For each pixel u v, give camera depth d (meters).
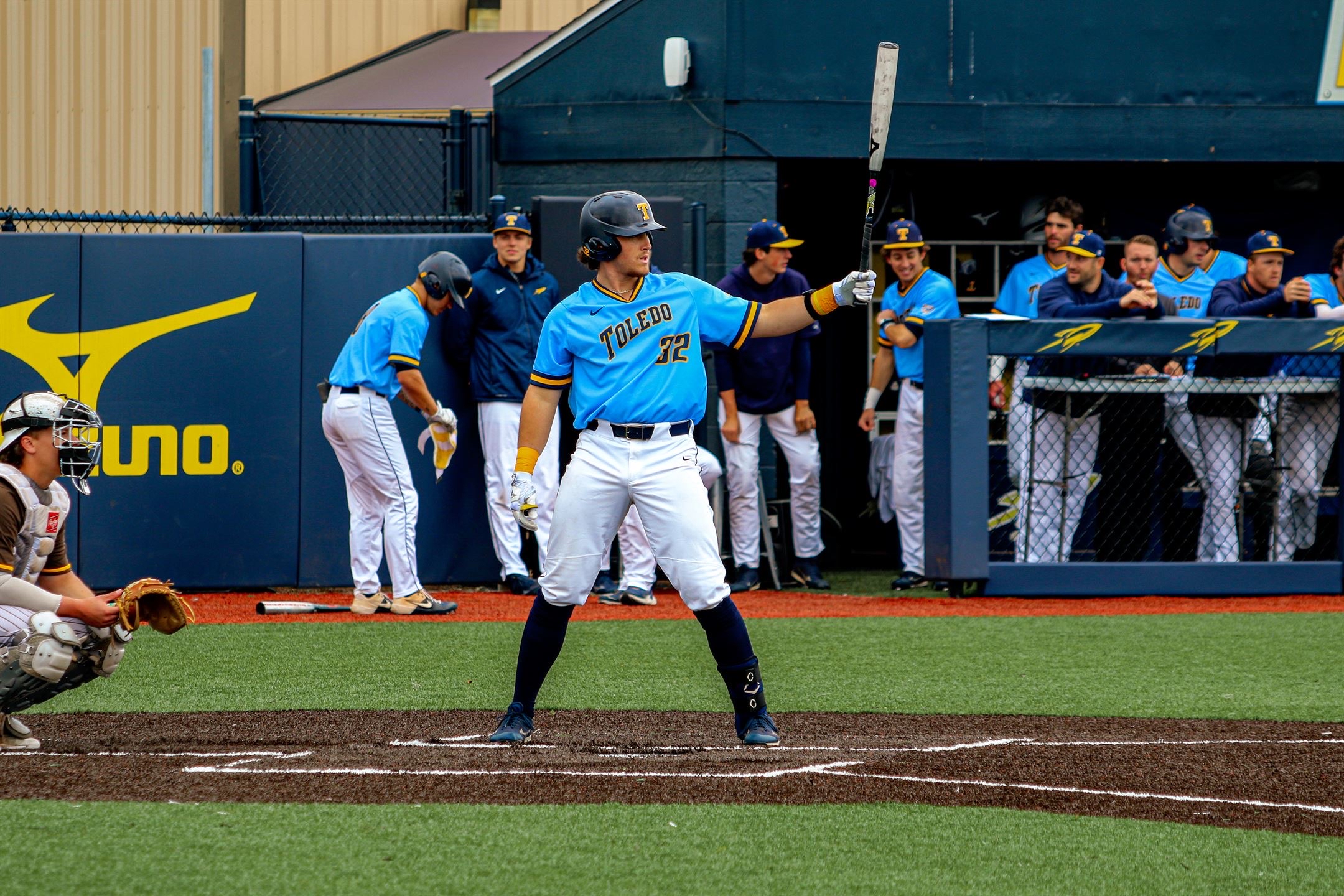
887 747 16.56
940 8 35.00
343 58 47.34
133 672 21.50
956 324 29.64
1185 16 35.75
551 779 14.71
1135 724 18.14
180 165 38.94
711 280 34.59
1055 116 35.59
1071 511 30.72
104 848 12.13
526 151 35.88
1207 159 36.06
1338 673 21.92
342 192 37.84
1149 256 30.48
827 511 38.09
